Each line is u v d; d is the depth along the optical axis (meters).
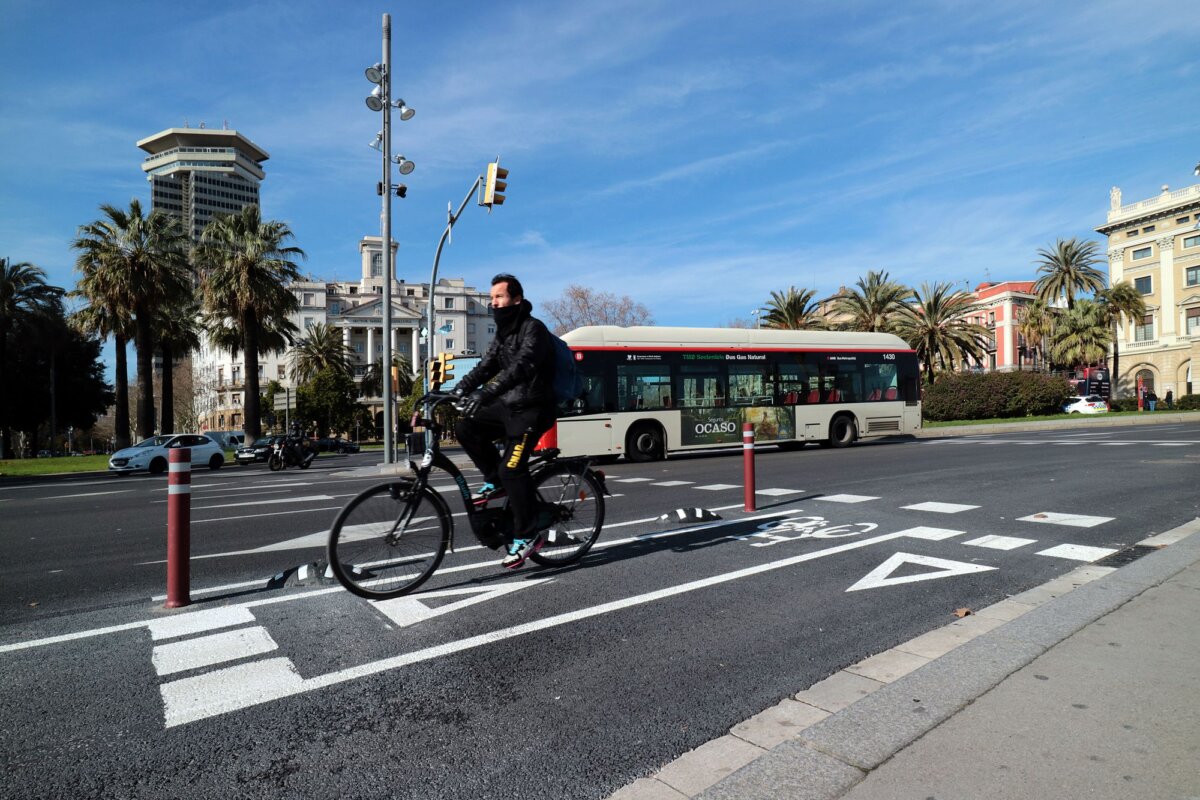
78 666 3.43
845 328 41.38
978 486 9.51
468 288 100.06
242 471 23.23
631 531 6.73
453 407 4.67
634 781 2.32
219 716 2.87
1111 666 2.97
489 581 4.92
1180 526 6.34
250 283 29.27
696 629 3.88
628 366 15.91
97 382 54.09
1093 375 65.44
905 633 3.78
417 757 2.51
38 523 9.06
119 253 27.81
